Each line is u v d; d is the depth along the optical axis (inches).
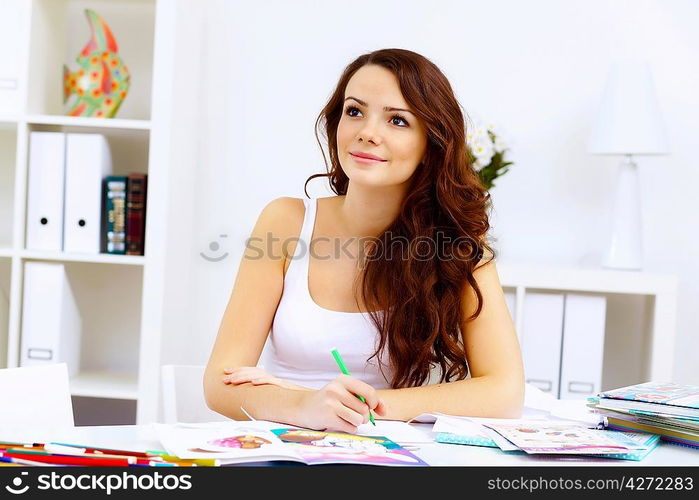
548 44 114.0
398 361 61.6
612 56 113.7
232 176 116.9
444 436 46.3
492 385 55.2
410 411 52.1
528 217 115.0
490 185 105.1
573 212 114.7
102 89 106.2
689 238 114.0
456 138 60.5
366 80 58.0
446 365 65.3
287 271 64.5
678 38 112.9
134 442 42.4
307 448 41.3
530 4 114.0
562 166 114.4
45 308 101.7
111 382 105.3
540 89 114.1
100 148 101.3
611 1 113.3
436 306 61.4
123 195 102.2
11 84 101.0
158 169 99.7
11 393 54.7
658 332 101.0
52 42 106.5
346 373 49.1
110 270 114.9
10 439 41.1
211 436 42.9
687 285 114.0
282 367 64.0
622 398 50.1
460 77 114.7
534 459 42.5
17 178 100.7
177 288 108.1
